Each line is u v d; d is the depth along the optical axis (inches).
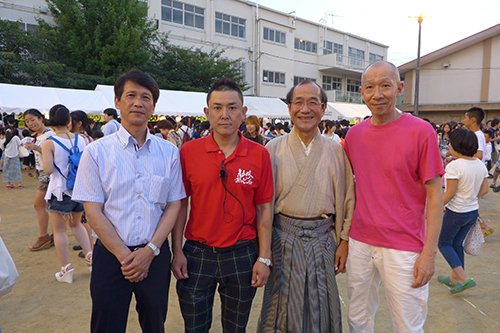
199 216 68.8
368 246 74.1
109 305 62.9
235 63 748.6
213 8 732.0
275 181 77.0
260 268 70.2
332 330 74.8
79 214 125.1
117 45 544.4
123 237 62.7
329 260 75.4
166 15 677.9
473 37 796.0
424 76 899.4
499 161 293.0
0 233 177.2
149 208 64.3
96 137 161.2
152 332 68.1
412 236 69.7
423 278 67.6
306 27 912.9
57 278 123.4
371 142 72.1
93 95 386.3
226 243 68.4
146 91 64.1
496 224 195.2
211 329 96.7
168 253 69.5
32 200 254.5
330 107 598.5
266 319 76.9
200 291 69.6
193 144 71.1
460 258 119.0
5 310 104.2
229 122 66.1
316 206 74.5
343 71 970.7
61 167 116.6
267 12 818.2
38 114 151.8
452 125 252.1
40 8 553.9
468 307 107.3
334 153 76.2
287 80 860.6
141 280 65.1
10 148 293.9
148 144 66.4
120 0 568.4
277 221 78.1
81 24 531.2
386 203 70.4
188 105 430.0
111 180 62.3
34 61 513.7
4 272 70.6
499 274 131.6
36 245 152.9
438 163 66.8
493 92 800.3
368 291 77.3
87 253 127.9
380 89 68.4
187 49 677.3
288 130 410.9
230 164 67.9
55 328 95.0
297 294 73.7
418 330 71.4
